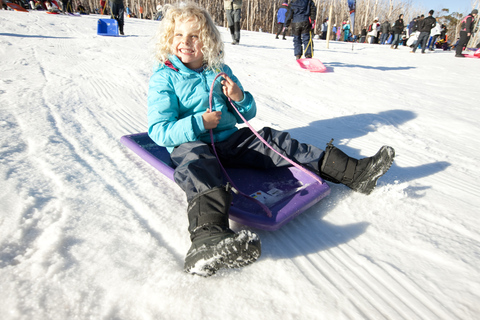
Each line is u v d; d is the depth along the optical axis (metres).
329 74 6.29
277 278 1.41
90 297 1.26
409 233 1.74
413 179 2.39
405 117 3.95
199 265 1.29
